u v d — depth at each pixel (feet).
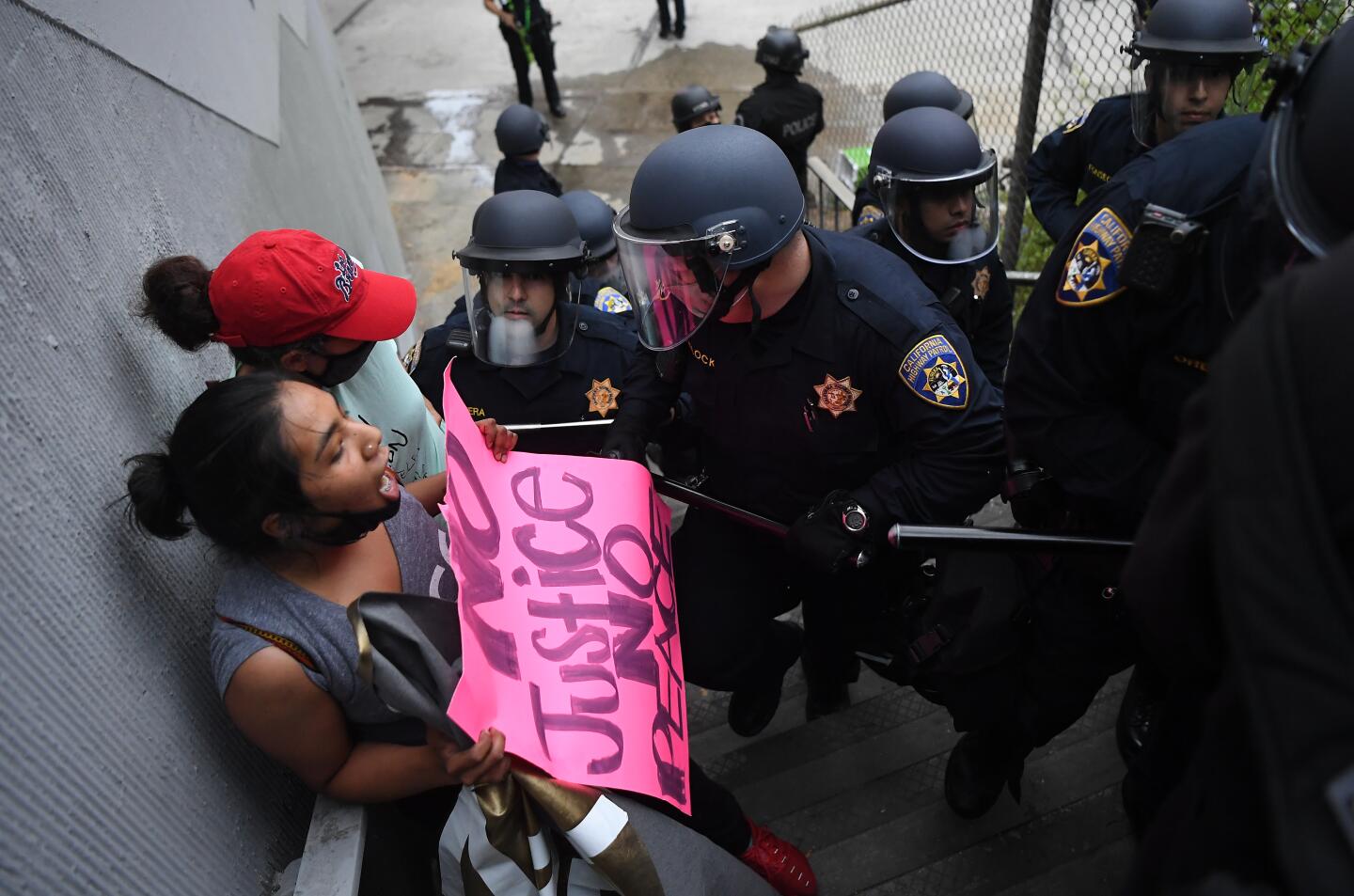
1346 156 2.82
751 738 8.64
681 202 5.58
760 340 6.26
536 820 4.47
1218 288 4.67
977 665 6.25
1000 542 5.51
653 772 4.96
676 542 7.62
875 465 6.66
